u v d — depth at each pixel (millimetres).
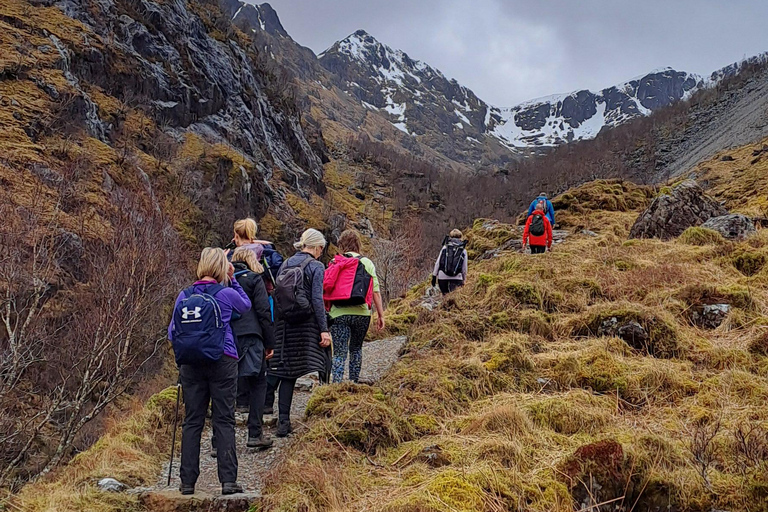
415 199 112438
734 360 6273
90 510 4402
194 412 4656
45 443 13688
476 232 18938
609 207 19641
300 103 165750
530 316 7699
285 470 4594
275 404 6938
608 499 4141
